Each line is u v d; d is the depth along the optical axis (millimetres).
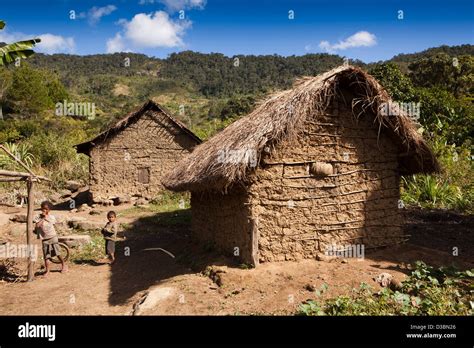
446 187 13734
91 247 11398
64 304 7133
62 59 131250
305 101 7109
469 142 19062
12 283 8516
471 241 9578
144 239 12547
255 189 7277
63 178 23828
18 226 13016
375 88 7480
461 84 35000
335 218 7836
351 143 8000
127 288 7891
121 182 19156
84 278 8805
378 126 8156
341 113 7918
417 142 7906
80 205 18828
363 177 8102
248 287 6594
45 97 54438
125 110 59062
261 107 8219
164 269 8766
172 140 19641
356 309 5539
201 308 6102
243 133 7297
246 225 7340
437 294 5918
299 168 7605
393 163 8398
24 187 20312
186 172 8664
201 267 7930
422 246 8945
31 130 40562
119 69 120812
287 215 7492
